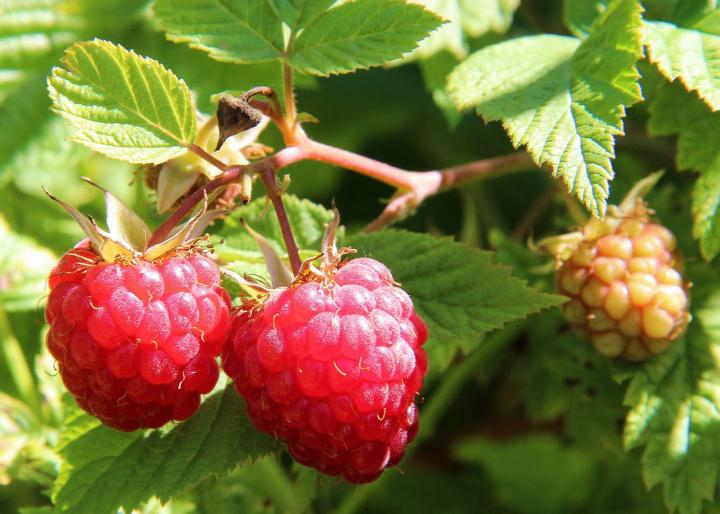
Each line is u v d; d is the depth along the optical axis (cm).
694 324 26
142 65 22
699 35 25
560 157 23
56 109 22
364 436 21
